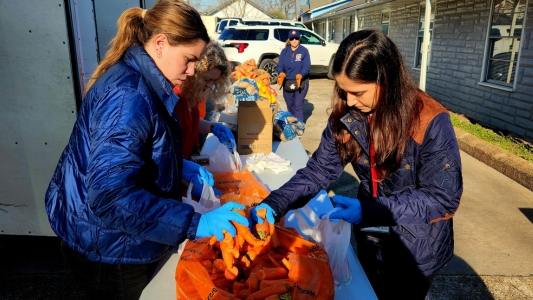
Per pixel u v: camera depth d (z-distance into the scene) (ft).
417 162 4.57
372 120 4.58
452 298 9.23
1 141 8.08
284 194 5.28
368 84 4.23
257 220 4.84
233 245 4.36
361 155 5.18
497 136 21.21
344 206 4.88
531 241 11.64
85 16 8.87
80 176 4.23
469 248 11.24
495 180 16.28
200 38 4.20
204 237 4.55
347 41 4.29
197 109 8.28
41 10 7.53
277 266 4.50
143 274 4.81
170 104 4.24
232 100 12.46
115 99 3.85
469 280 9.86
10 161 8.21
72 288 8.76
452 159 4.33
